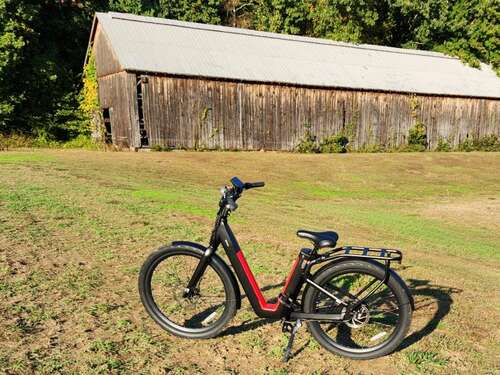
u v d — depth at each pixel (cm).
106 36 2275
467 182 1911
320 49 2984
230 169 1789
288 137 2552
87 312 393
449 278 570
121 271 501
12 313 378
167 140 2212
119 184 1164
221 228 344
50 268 494
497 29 3556
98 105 2672
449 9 3888
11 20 2430
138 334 359
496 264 712
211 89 2292
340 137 2673
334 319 327
